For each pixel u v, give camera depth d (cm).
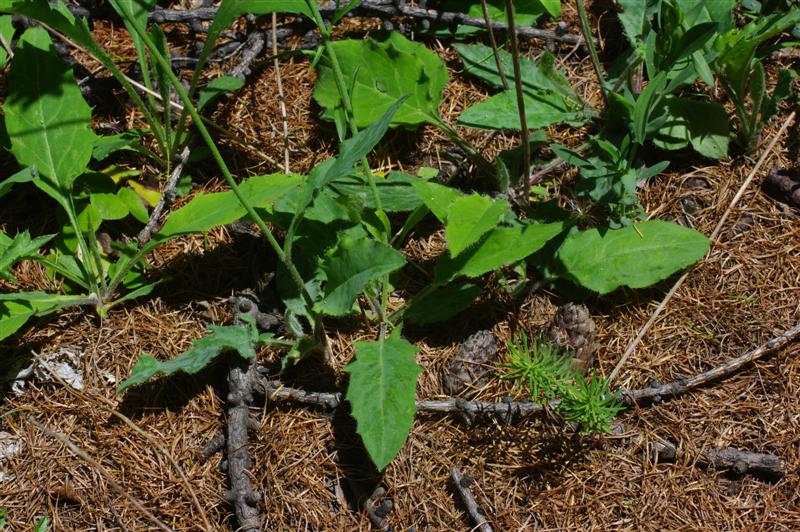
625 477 115
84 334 119
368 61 124
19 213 123
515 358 114
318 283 117
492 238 116
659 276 118
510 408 116
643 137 117
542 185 124
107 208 121
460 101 128
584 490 115
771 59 129
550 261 120
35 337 119
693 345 119
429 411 117
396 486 115
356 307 119
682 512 114
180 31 130
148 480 115
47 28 127
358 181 122
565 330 117
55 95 121
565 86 124
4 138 121
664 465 116
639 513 114
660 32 124
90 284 118
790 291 120
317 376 118
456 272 116
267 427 116
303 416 117
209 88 123
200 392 117
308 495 115
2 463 116
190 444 116
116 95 127
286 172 124
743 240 122
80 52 128
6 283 120
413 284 121
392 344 114
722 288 121
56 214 122
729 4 125
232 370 116
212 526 114
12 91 120
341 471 115
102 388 117
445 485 115
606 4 132
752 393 117
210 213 117
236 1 120
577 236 120
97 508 114
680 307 120
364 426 111
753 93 123
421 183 116
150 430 116
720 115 124
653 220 120
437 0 131
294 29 130
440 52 130
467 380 117
